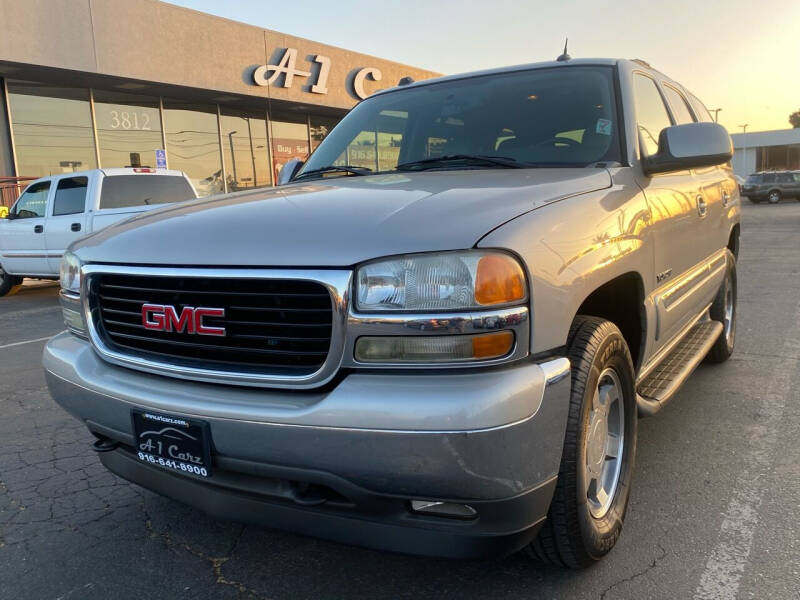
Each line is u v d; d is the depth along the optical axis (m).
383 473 1.75
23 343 6.73
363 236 1.87
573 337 2.16
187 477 2.20
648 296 2.75
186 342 2.10
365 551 2.56
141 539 2.70
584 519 2.14
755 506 2.79
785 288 8.45
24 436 3.94
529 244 1.89
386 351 1.79
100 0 13.45
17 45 12.28
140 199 9.91
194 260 2.03
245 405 1.91
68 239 9.63
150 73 14.44
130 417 2.17
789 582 2.25
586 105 3.02
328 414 1.77
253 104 17.88
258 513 2.05
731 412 3.94
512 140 3.01
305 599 2.26
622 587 2.26
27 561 2.55
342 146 3.59
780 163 54.47
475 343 1.75
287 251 1.90
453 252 1.79
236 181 18.47
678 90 4.28
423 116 3.36
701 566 2.36
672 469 3.18
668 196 3.03
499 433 1.71
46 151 14.44
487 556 1.87
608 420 2.49
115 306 2.33
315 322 1.88
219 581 2.38
